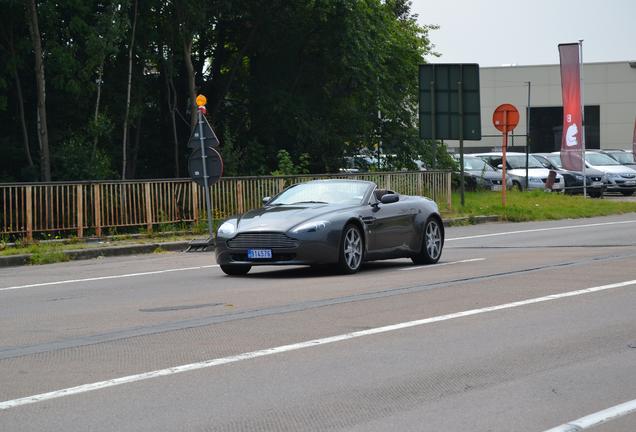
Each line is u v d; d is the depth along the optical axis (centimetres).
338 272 3597
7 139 8125
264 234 3494
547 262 3850
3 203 4947
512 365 1908
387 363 1936
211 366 1927
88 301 3005
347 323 2411
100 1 7844
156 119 9344
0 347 2194
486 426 1481
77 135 7938
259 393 1703
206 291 3161
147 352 2083
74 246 4991
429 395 1677
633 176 10875
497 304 2692
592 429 1470
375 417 1537
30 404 1648
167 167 9338
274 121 9256
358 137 9794
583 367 1891
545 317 2472
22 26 7844
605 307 2630
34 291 3359
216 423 1514
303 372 1864
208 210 5225
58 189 5159
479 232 5978
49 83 7988
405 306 2681
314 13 8956
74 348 2153
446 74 7162
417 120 10000
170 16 8456
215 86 9438
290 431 1466
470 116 7175
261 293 3048
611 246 4603
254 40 9288
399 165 9888
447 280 3288
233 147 9025
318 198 3809
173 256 4850
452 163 10006
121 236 5350
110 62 8425
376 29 9325
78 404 1645
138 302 2931
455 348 2081
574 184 10525
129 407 1619
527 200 8181
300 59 9444
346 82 9525
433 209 4050
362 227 3644
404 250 3884
